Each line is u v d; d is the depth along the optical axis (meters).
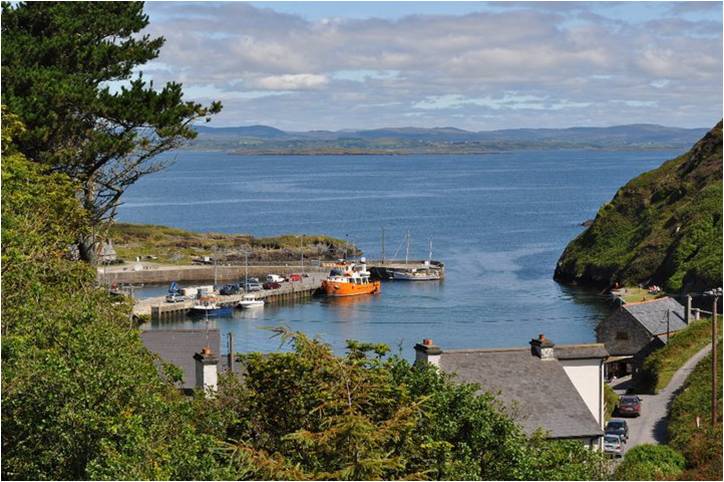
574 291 134.88
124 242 168.12
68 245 36.34
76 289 31.30
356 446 23.06
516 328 107.69
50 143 39.69
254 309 125.38
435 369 30.92
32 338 23.12
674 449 48.28
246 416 27.67
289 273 152.50
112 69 43.78
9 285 25.56
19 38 41.22
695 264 124.12
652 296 123.69
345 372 25.33
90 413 21.05
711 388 57.53
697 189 150.12
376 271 150.12
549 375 43.44
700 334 74.38
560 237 194.00
